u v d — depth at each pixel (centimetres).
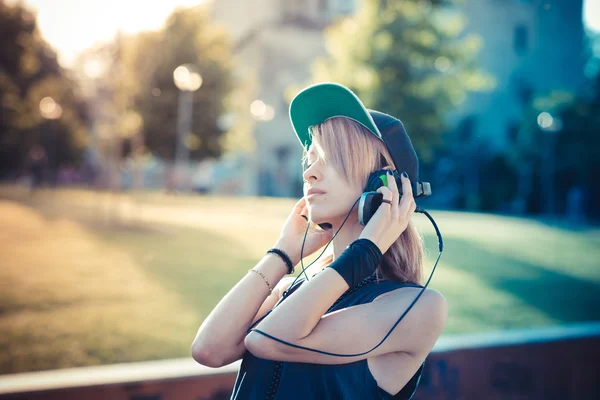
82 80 3316
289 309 104
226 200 3161
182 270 821
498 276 895
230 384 227
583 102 3162
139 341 453
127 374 217
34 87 3331
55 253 984
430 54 2525
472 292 735
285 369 110
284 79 3691
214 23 4103
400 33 2491
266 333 104
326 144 120
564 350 284
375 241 110
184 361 238
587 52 3919
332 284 105
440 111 2548
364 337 106
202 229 1462
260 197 3691
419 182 124
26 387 201
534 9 4066
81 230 1383
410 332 108
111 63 3108
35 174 3766
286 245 136
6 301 588
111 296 625
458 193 3344
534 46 4062
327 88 118
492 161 3397
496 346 268
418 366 111
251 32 3800
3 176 3756
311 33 3703
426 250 134
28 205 2234
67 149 3700
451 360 260
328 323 107
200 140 3353
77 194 3322
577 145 3095
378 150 120
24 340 445
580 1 3938
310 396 106
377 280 118
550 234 1775
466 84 2592
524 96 4006
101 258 929
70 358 406
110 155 3244
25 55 3219
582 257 1231
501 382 267
